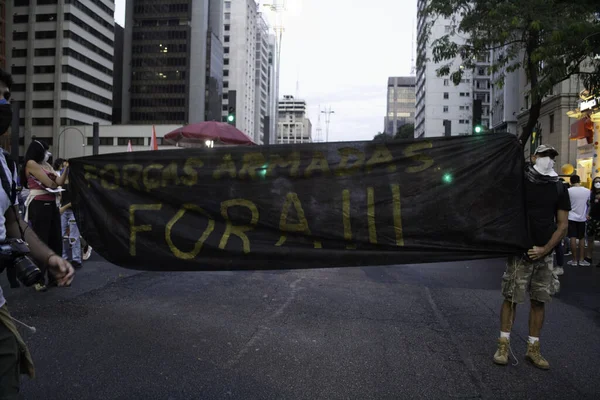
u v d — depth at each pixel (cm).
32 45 9550
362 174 465
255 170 477
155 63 12231
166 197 484
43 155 653
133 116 12262
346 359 428
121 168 491
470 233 445
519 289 426
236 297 650
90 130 9088
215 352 436
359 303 635
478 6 1491
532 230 429
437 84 10231
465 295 696
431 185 454
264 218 473
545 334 519
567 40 1233
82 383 363
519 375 400
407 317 570
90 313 552
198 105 12131
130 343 453
